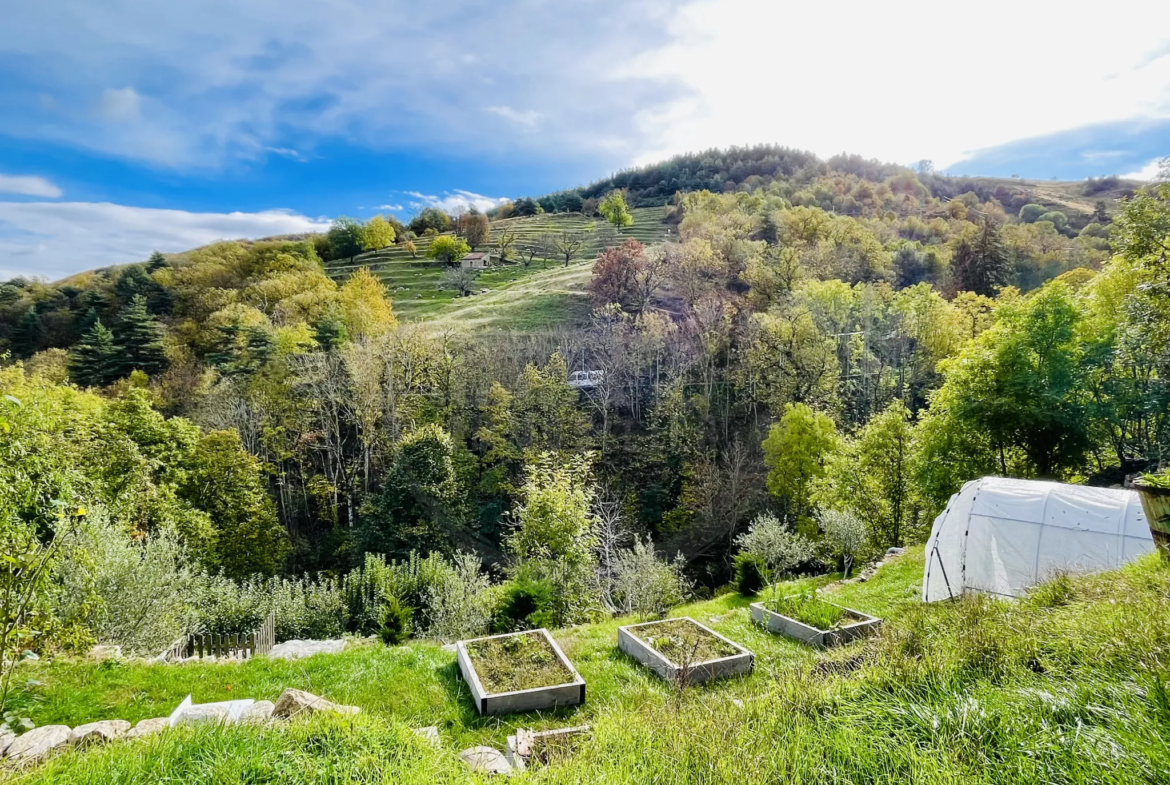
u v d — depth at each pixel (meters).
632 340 55.00
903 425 26.61
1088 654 3.97
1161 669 3.32
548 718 7.42
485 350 54.25
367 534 35.22
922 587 13.55
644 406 52.34
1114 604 5.04
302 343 54.31
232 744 3.81
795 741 3.42
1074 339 23.84
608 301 66.88
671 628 10.05
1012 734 3.07
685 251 71.19
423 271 98.69
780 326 49.66
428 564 21.58
